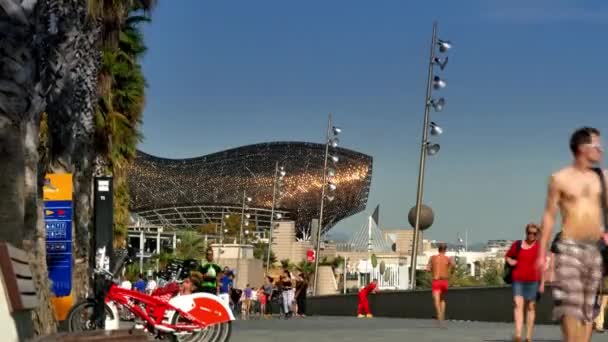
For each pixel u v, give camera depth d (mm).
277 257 176625
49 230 16594
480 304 27844
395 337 16266
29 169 9586
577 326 6961
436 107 35312
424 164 35406
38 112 9562
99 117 24188
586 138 7094
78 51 16266
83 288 19500
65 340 4984
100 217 15906
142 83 27781
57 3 15484
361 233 174500
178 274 15445
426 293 31578
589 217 7039
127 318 12867
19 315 6613
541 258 7156
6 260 6242
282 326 22406
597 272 7016
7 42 8844
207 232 183500
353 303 38312
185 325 12086
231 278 24578
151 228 156875
